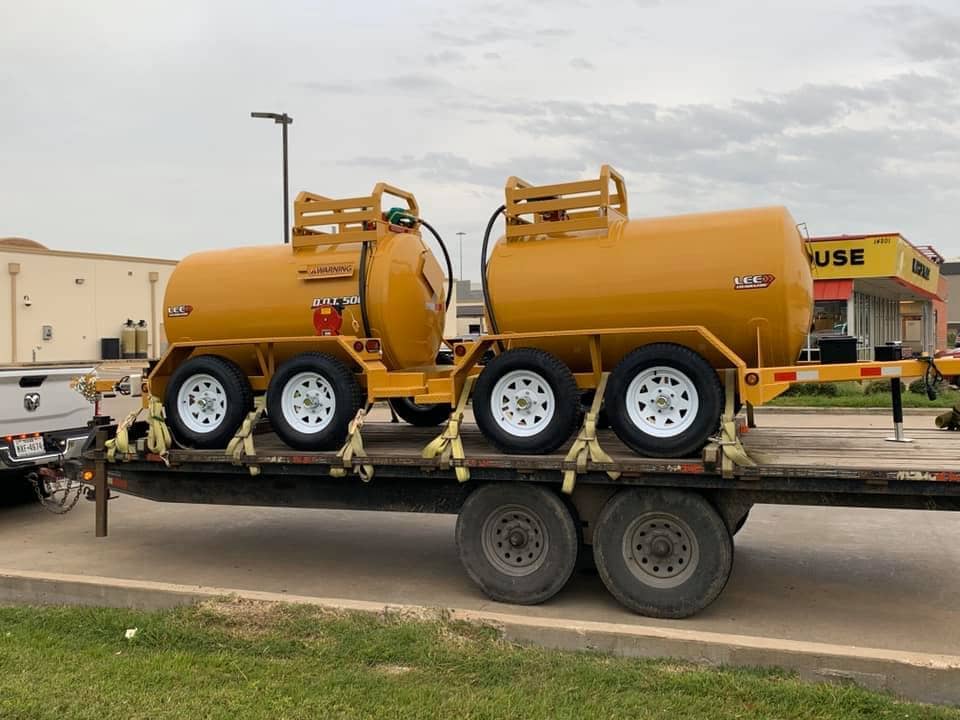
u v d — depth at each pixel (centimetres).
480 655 474
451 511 642
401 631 499
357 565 738
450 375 645
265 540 838
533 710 410
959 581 664
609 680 443
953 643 531
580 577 679
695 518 558
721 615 582
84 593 600
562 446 630
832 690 425
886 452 592
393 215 740
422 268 752
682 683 437
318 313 693
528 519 602
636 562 575
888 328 3622
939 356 621
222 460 666
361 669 463
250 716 407
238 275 732
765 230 592
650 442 571
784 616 582
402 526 895
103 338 3450
